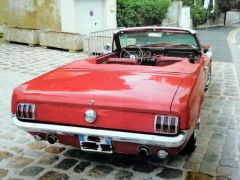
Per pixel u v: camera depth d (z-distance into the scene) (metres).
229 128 5.26
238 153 4.39
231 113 5.97
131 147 3.39
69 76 3.99
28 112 3.54
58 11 15.12
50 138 3.70
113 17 17.53
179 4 25.88
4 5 16.81
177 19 26.03
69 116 3.41
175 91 3.36
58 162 4.22
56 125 3.46
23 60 11.05
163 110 3.10
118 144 3.39
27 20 16.17
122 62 4.73
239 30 28.22
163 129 3.11
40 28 15.83
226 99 6.83
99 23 17.08
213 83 8.16
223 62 11.15
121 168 4.05
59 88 3.59
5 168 4.07
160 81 3.66
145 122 3.17
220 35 22.97
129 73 3.98
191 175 3.86
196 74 4.00
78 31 16.12
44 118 3.51
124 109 3.21
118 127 3.26
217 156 4.30
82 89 3.51
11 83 8.03
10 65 10.20
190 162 4.16
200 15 29.66
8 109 6.18
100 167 4.09
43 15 15.64
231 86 7.88
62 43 13.02
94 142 3.46
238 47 15.88
